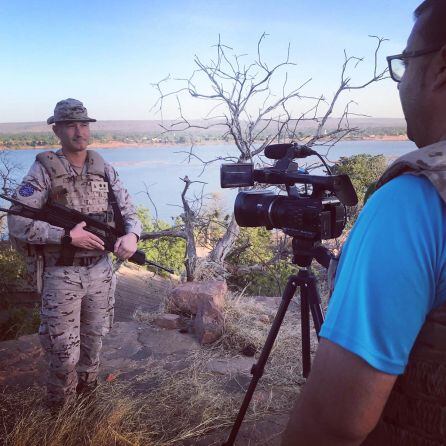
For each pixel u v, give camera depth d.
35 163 2.79
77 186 2.83
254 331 4.30
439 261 0.62
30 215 2.67
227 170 1.99
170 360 3.95
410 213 0.63
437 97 0.72
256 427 2.94
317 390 0.65
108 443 2.68
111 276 3.05
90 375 3.13
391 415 0.70
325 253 1.99
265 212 1.97
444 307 0.64
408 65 0.77
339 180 1.74
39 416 2.84
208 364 3.85
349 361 0.62
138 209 14.81
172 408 3.12
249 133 7.07
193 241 6.40
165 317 4.66
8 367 3.76
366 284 0.63
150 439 2.76
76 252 2.81
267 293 8.91
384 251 0.62
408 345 0.62
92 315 3.01
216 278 6.35
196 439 2.81
